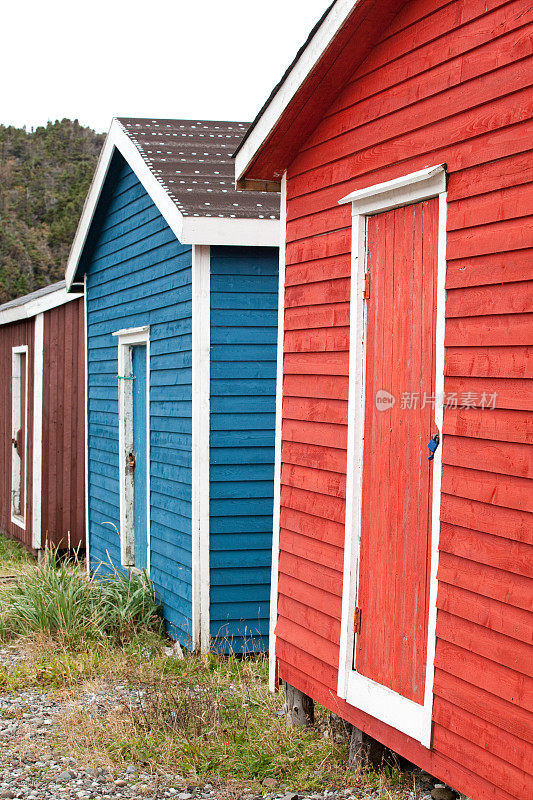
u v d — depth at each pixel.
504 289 3.80
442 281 4.20
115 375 10.22
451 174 4.18
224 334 7.71
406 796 4.77
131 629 8.12
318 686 5.44
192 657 7.51
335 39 4.77
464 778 4.02
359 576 4.99
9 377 14.15
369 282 4.95
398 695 4.57
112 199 10.24
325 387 5.40
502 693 3.74
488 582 3.84
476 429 3.94
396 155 4.66
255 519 7.80
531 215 3.66
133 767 5.32
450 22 4.22
